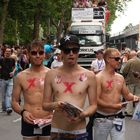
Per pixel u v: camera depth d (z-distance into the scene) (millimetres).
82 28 36344
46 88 5832
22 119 6820
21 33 50562
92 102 5797
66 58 5699
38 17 46031
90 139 7168
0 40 35469
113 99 7199
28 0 40188
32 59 6898
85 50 36281
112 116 7164
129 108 14734
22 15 41500
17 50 26688
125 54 19547
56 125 5746
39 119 6723
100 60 17859
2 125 13664
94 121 7203
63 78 5773
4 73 15820
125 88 7336
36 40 6965
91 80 5789
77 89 5742
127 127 13133
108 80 7215
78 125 5707
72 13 36719
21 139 11555
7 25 44906
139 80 14656
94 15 36594
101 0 40594
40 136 6785
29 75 6922
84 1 36812
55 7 44531
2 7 36094
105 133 7203
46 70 6977
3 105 16188
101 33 36312
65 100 5730
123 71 14789
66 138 5730
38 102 6832
